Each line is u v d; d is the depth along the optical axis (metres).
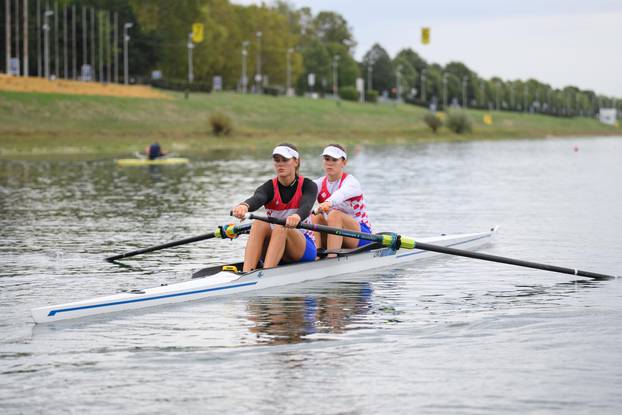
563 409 30.11
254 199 46.91
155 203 98.75
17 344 38.06
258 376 33.62
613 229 76.50
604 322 41.75
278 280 49.72
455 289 49.72
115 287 50.19
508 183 132.88
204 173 153.50
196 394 31.66
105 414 29.80
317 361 35.47
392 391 31.89
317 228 47.94
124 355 36.38
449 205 97.50
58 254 61.44
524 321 41.97
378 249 56.00
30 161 188.62
